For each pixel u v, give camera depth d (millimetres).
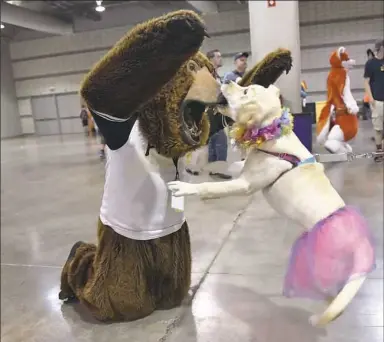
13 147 13055
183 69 1680
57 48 15875
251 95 1486
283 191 1499
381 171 3213
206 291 2432
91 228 3865
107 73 1494
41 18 12641
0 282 2795
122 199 1947
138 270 2021
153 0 11188
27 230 3936
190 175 2020
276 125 1483
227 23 7562
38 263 3111
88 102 1617
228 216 3596
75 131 17594
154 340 1992
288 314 2146
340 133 2211
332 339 1933
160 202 1969
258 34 5156
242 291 2414
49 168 7512
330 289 1431
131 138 1874
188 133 1802
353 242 1386
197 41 1326
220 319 2135
